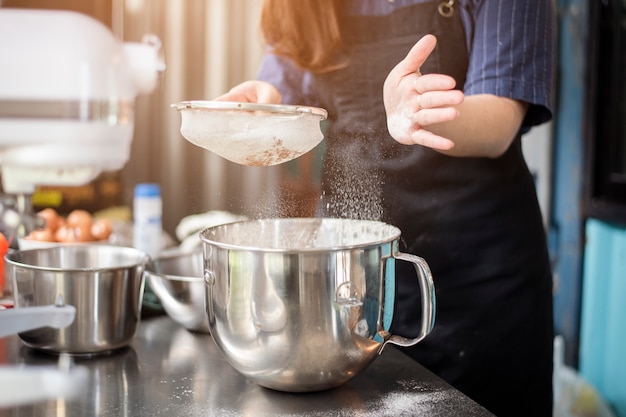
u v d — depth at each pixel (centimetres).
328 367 87
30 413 85
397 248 94
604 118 226
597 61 226
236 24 298
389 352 108
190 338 115
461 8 138
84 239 184
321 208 125
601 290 230
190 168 300
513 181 145
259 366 88
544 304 152
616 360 223
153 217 191
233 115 95
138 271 109
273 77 153
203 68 300
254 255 84
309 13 141
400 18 138
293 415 85
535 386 152
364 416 85
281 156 100
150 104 300
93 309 103
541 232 152
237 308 86
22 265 104
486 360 145
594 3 225
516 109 132
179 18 293
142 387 93
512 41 130
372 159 130
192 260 140
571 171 241
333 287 84
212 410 86
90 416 84
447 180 138
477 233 142
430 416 85
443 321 144
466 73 140
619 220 219
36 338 104
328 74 138
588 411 205
